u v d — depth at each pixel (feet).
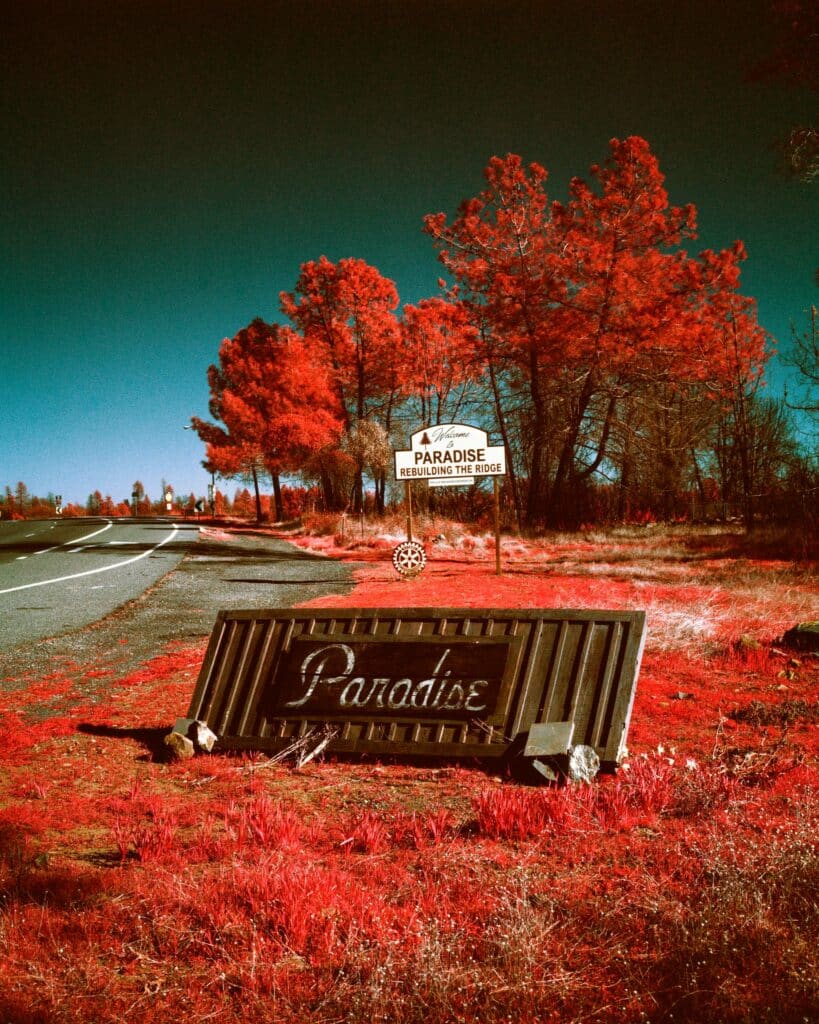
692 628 30.14
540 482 122.01
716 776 14.28
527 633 18.88
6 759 17.99
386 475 121.90
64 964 8.76
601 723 17.16
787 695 22.18
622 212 103.65
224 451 161.38
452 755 17.57
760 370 125.08
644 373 114.62
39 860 11.84
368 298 153.58
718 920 8.81
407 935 9.04
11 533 122.72
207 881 10.96
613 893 10.30
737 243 102.63
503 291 111.45
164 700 23.32
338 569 63.21
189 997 8.18
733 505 126.21
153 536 107.55
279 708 19.38
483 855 11.91
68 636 34.12
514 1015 7.63
